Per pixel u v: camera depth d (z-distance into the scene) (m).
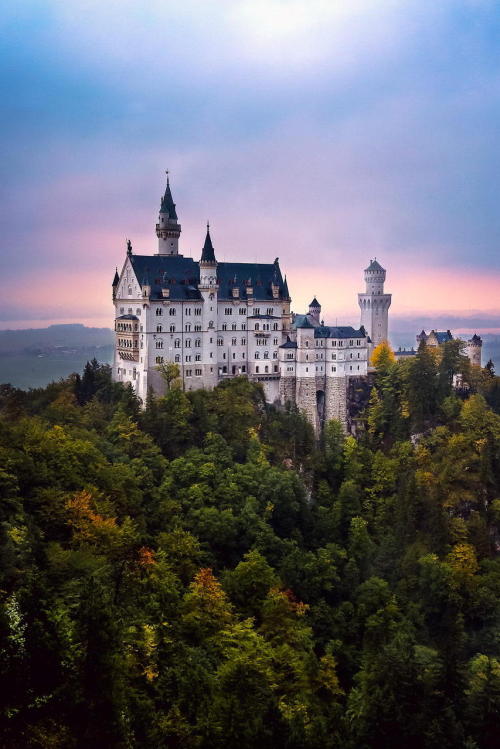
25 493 107.19
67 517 104.06
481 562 155.75
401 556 152.62
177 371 198.75
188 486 154.25
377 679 89.19
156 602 91.00
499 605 139.00
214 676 81.69
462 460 187.50
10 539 87.38
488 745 86.25
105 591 76.25
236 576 115.12
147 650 77.81
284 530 157.75
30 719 60.31
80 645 66.44
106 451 151.38
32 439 124.06
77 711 61.75
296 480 167.50
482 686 92.25
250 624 97.69
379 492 184.50
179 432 179.38
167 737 69.00
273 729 73.56
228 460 173.00
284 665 94.06
